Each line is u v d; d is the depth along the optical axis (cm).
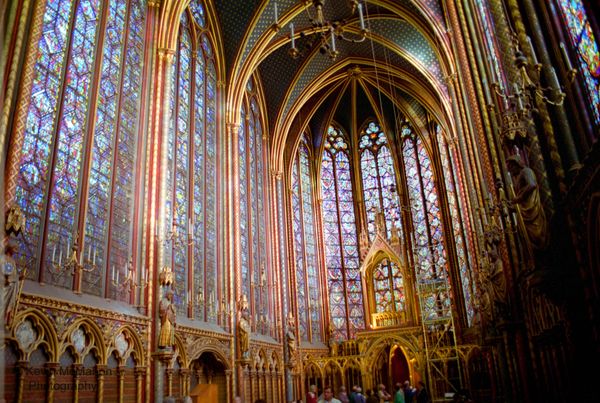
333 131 3488
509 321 1291
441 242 2986
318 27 1334
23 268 1011
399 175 3328
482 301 1700
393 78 2980
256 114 2739
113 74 1468
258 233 2514
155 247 1470
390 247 3042
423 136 3159
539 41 960
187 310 1686
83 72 1318
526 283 1038
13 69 975
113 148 1412
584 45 823
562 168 886
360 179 3428
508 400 1482
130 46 1595
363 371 2706
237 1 2264
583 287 830
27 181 1059
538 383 1105
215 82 2275
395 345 2736
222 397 1828
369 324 2986
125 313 1290
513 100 941
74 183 1219
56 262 1109
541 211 859
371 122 3481
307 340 2858
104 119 1388
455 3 1795
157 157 1567
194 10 2141
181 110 1881
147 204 1505
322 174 3394
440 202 2992
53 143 1159
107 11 1465
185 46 2005
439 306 2822
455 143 2414
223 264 2012
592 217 741
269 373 2280
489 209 1372
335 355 2884
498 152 1392
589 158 700
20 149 995
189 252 1753
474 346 2433
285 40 2514
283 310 2595
